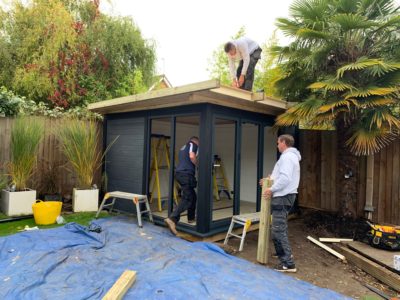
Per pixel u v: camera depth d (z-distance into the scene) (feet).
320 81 14.53
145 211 15.37
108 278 8.23
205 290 7.63
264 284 8.20
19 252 9.96
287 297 7.50
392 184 15.40
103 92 29.53
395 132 13.61
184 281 8.09
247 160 22.48
